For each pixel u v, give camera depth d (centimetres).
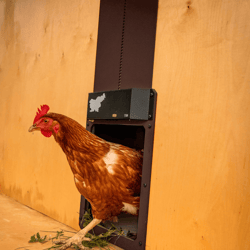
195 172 98
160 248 106
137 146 150
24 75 194
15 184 192
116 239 124
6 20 222
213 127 94
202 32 99
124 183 117
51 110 166
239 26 90
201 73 99
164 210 106
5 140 208
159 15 114
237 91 90
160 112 110
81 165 118
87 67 145
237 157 88
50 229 141
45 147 168
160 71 112
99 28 140
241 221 86
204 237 94
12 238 126
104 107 128
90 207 140
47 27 177
